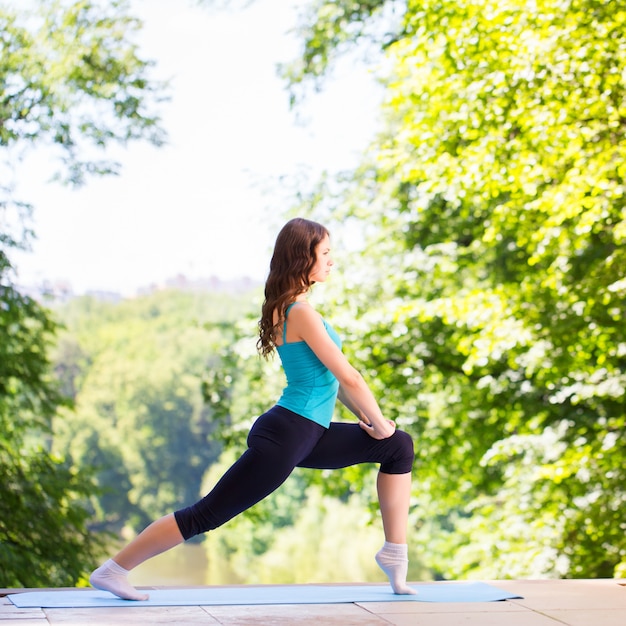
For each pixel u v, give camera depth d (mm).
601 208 8758
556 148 8805
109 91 12039
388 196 14078
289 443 3961
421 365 13008
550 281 10547
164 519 4008
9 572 9922
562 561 11344
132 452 65062
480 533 13234
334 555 40344
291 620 3715
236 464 4000
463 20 9203
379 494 4293
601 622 3797
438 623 3734
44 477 11336
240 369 14055
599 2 8125
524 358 11211
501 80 8719
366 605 4059
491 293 11242
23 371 11727
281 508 45031
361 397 3998
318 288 13180
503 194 11953
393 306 11672
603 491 10906
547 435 11562
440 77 9859
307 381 4031
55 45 11953
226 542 50375
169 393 66688
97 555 11289
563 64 8250
